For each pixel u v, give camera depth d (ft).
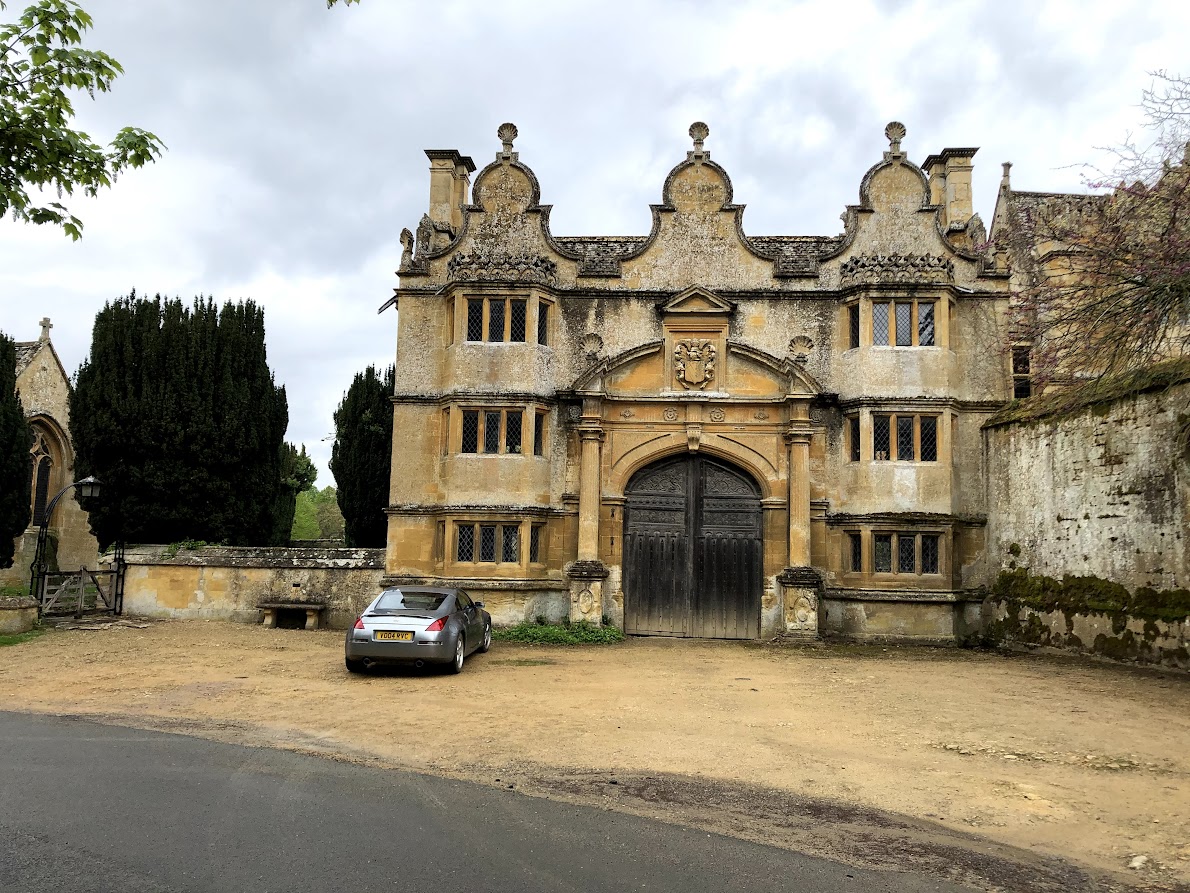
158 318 75.77
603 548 63.16
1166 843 20.45
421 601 45.88
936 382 61.67
